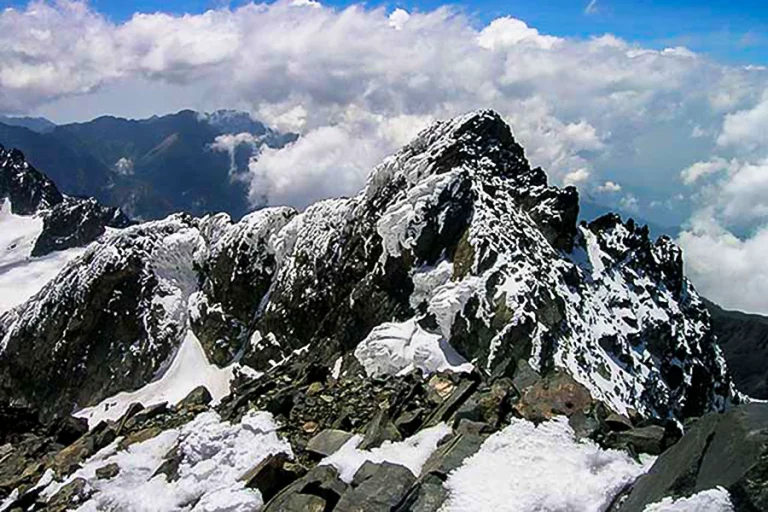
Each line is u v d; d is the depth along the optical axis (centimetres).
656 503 1073
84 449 2416
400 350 4862
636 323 5828
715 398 6347
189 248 9238
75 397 8419
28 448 2680
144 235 9288
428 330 4988
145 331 8600
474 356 4634
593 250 6456
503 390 1880
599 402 1752
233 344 7931
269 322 7312
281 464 1714
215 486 1744
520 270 5091
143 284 8875
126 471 2031
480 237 5347
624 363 5234
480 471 1426
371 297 5762
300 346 6888
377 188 7031
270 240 8206
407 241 5666
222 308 8250
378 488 1451
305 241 7494
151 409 2750
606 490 1271
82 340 8619
